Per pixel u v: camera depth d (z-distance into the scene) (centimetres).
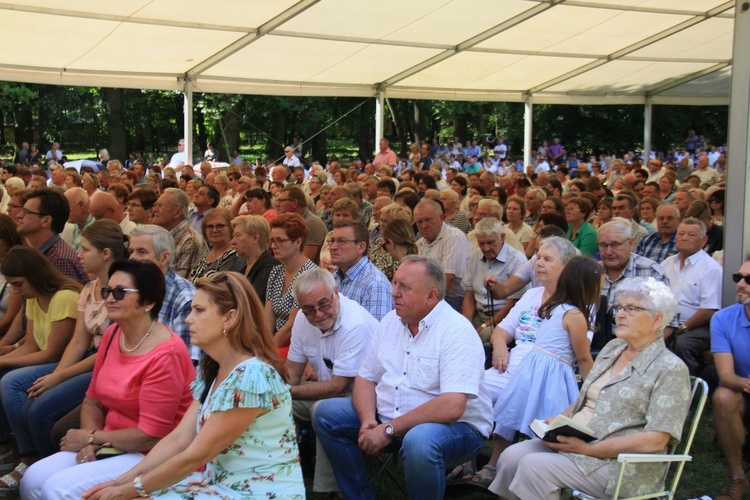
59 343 415
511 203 726
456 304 591
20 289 413
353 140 3772
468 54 1355
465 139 3431
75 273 486
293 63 1280
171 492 269
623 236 500
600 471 305
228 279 278
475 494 393
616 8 1200
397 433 334
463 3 1096
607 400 321
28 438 396
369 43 1228
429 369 342
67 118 3212
